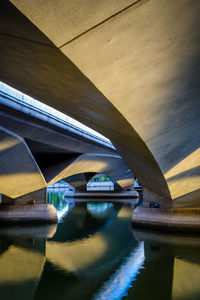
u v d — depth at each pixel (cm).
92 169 4709
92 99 934
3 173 2509
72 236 2395
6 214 2920
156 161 1500
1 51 772
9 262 1689
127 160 2219
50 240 2247
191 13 659
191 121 1209
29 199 3062
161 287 1312
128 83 835
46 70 794
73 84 838
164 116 1095
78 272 1530
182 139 1360
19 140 2256
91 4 558
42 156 3638
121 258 1764
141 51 726
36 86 982
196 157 1634
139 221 2662
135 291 1279
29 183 2881
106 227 2808
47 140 2730
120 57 724
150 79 852
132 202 5553
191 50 778
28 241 2205
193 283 1356
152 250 1908
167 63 803
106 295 1239
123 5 587
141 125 1110
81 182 6725
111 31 636
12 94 1942
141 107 985
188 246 1989
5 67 891
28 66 808
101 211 4128
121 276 1466
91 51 669
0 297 1212
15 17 569
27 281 1396
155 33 689
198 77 909
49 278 1436
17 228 2700
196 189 2253
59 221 3177
